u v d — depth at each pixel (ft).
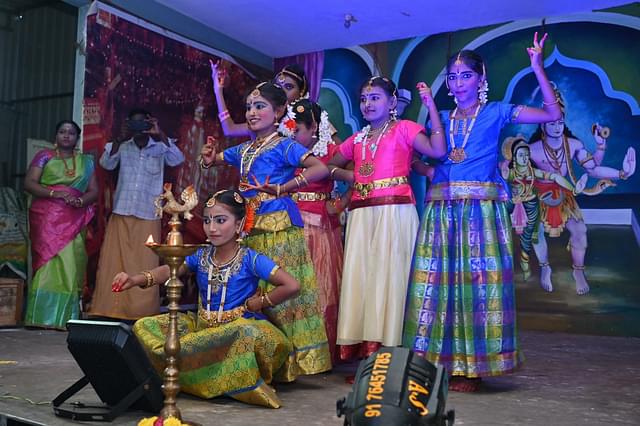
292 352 12.21
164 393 8.61
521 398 11.76
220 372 10.41
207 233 11.25
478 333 12.36
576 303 24.70
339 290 15.12
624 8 24.54
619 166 24.43
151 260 21.75
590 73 25.05
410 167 13.76
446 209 12.94
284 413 9.95
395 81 28.68
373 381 5.53
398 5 24.82
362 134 14.12
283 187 11.84
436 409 5.31
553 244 25.29
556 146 25.44
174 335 8.58
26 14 24.77
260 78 30.42
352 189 14.94
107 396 9.91
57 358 14.80
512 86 26.35
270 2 24.61
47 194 20.65
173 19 25.48
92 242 22.25
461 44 27.40
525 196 25.86
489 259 12.51
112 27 23.08
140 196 21.77
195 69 26.63
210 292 11.43
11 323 20.95
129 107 23.68
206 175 27.30
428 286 12.82
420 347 12.64
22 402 10.27
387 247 13.21
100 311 21.15
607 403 11.38
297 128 14.57
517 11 25.36
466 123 12.93
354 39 28.73
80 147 22.11
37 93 24.53
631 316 23.76
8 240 23.52
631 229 24.11
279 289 11.10
